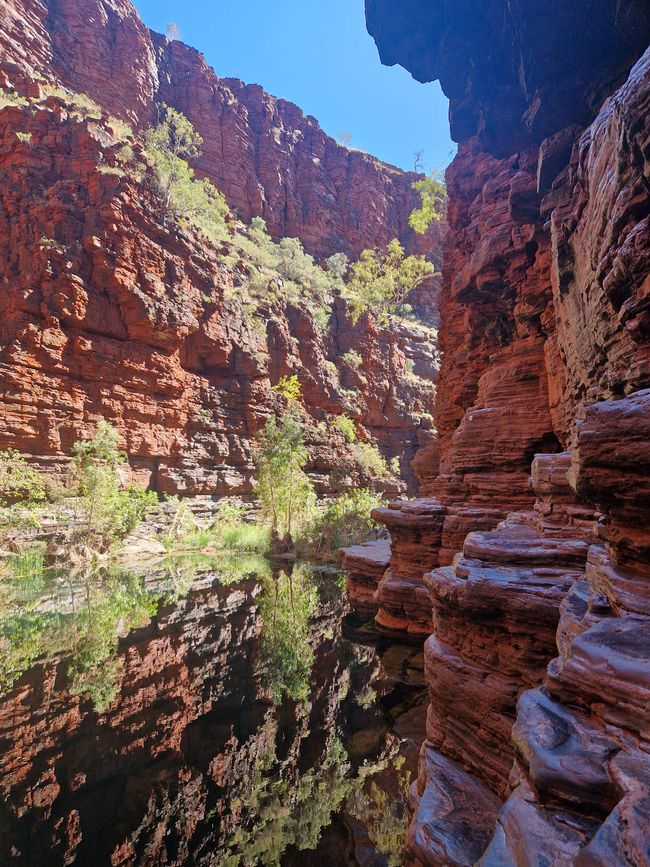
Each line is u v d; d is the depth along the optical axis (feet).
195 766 25.17
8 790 23.22
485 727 17.48
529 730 8.57
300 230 258.78
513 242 43.52
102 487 95.91
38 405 104.58
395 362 221.87
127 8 213.05
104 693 34.32
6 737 28.14
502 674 17.54
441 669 19.66
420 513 44.14
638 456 10.04
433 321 279.08
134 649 43.73
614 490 10.70
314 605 60.59
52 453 105.09
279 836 19.66
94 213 120.67
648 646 8.29
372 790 22.85
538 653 16.57
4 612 55.52
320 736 28.22
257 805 21.88
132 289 120.88
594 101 24.99
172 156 154.40
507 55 26.40
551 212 31.14
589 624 10.68
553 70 24.34
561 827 6.98
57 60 185.88
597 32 21.89
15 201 117.70
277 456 121.90
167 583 73.41
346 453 180.55
